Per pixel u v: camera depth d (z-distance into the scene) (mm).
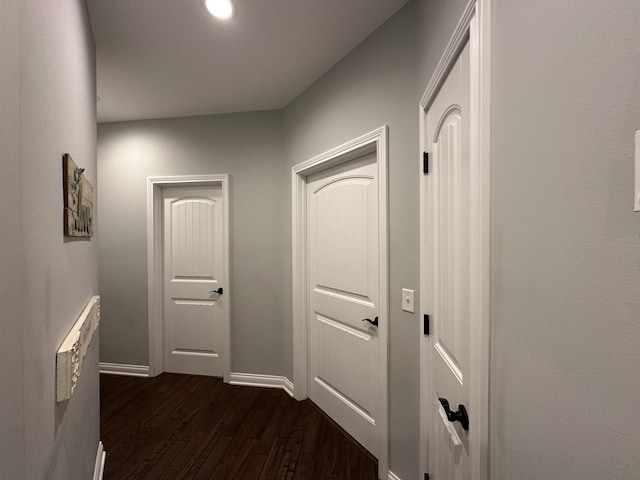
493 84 718
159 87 2348
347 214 2002
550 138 527
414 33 1432
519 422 614
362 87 1782
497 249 704
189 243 2982
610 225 409
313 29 1692
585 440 451
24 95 604
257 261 2758
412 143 1449
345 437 1982
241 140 2785
